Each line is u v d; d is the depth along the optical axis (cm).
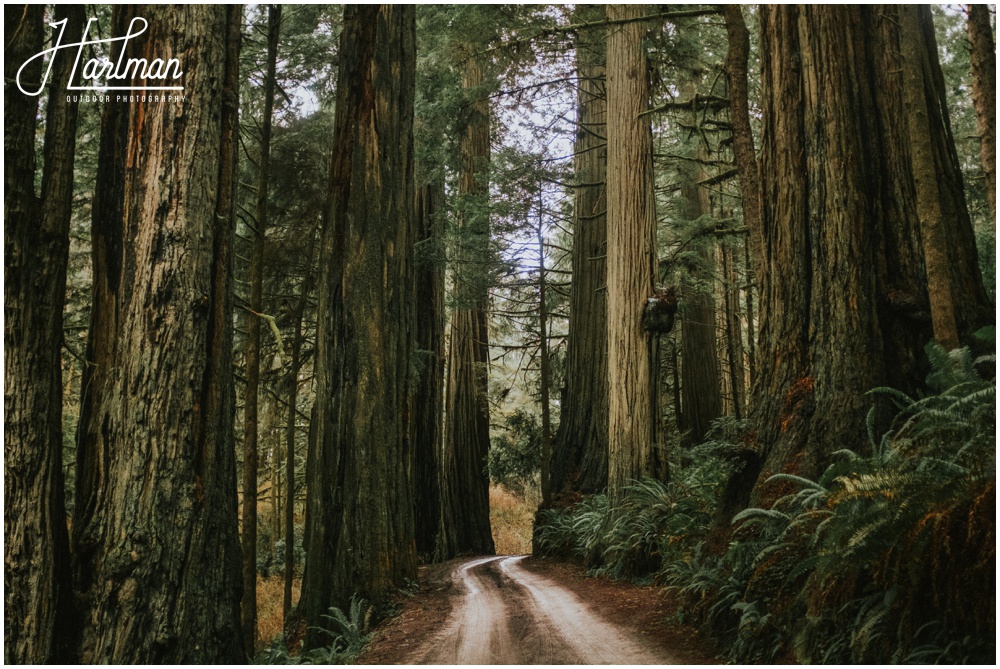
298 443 2272
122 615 606
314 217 1477
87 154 1176
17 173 598
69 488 1299
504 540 3053
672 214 2036
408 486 1031
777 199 805
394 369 1007
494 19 1405
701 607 631
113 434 645
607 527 1178
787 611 520
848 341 703
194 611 638
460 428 2242
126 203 682
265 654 869
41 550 581
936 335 596
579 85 1948
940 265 597
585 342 1833
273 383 1619
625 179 1305
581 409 1795
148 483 634
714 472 884
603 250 1867
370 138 1031
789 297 772
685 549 816
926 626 415
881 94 771
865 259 719
